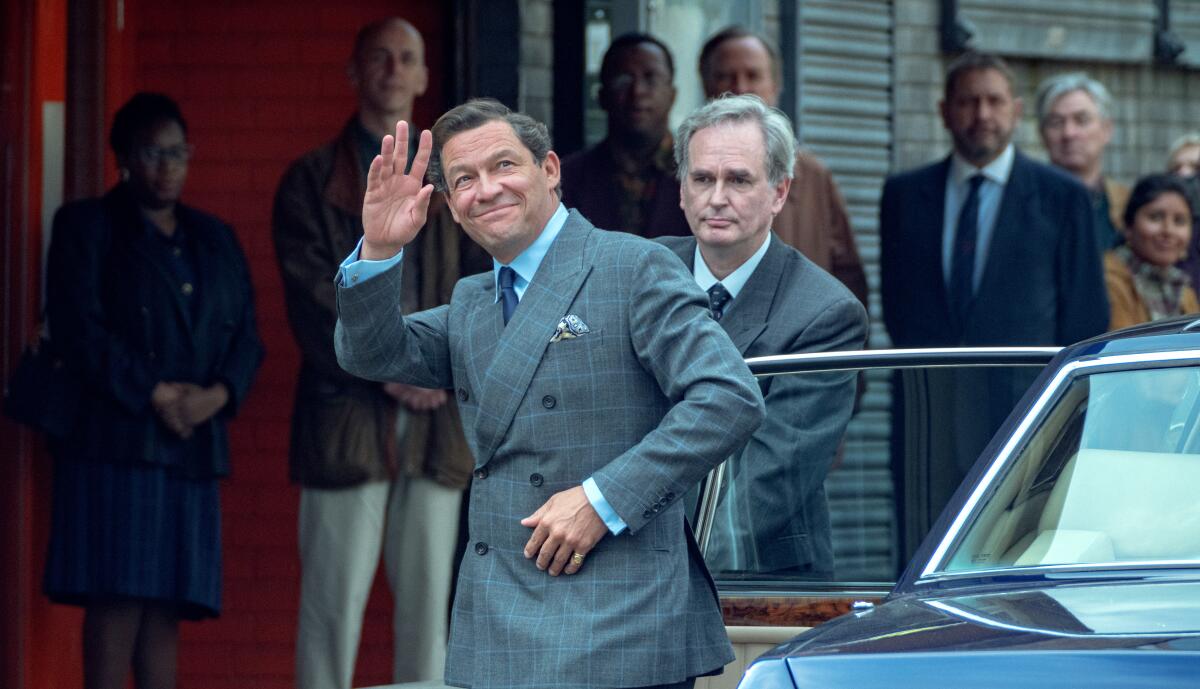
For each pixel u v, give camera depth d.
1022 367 17.14
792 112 31.83
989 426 17.22
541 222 13.20
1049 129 31.44
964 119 27.36
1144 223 29.89
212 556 24.98
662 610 12.53
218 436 24.92
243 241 28.97
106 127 27.14
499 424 12.91
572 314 12.89
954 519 12.71
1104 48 35.62
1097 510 12.28
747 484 16.89
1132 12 35.94
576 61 29.09
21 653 24.83
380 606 28.42
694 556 13.16
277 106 29.00
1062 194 27.44
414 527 26.16
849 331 17.91
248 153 29.02
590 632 12.39
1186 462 12.36
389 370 13.31
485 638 12.74
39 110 25.73
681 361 12.55
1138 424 12.61
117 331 24.39
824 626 11.48
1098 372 12.98
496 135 13.02
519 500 12.86
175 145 24.94
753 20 30.33
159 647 24.75
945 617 10.97
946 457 17.22
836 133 32.72
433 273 25.88
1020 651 9.65
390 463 25.98
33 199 25.52
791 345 17.78
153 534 24.17
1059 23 35.00
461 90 28.56
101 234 24.67
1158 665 9.27
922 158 33.78
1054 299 27.30
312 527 26.06
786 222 26.72
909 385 17.19
